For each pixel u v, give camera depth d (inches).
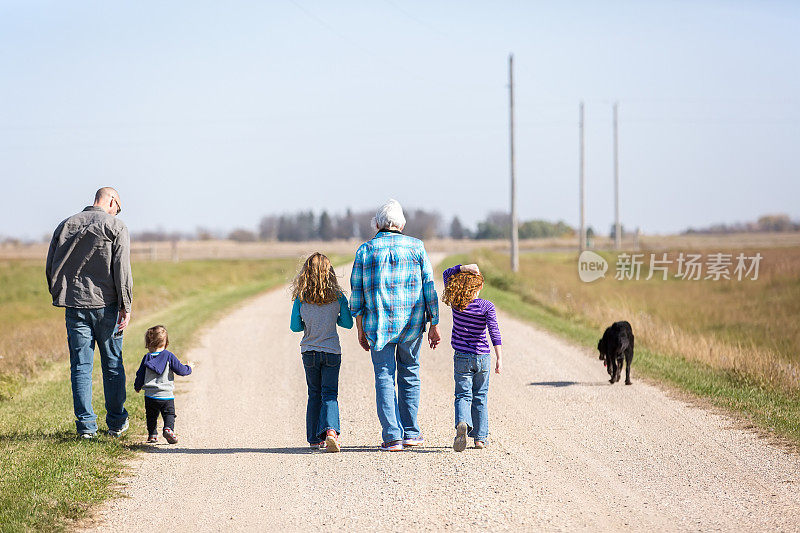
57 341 997.8
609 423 520.7
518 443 467.2
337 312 453.7
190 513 346.0
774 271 2047.2
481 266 2287.2
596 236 7342.5
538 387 661.3
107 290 466.9
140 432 504.7
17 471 386.3
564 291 1760.6
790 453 435.5
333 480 392.5
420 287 448.5
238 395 637.3
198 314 1328.7
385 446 449.4
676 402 588.7
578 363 796.0
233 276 2578.7
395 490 373.1
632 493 366.0
